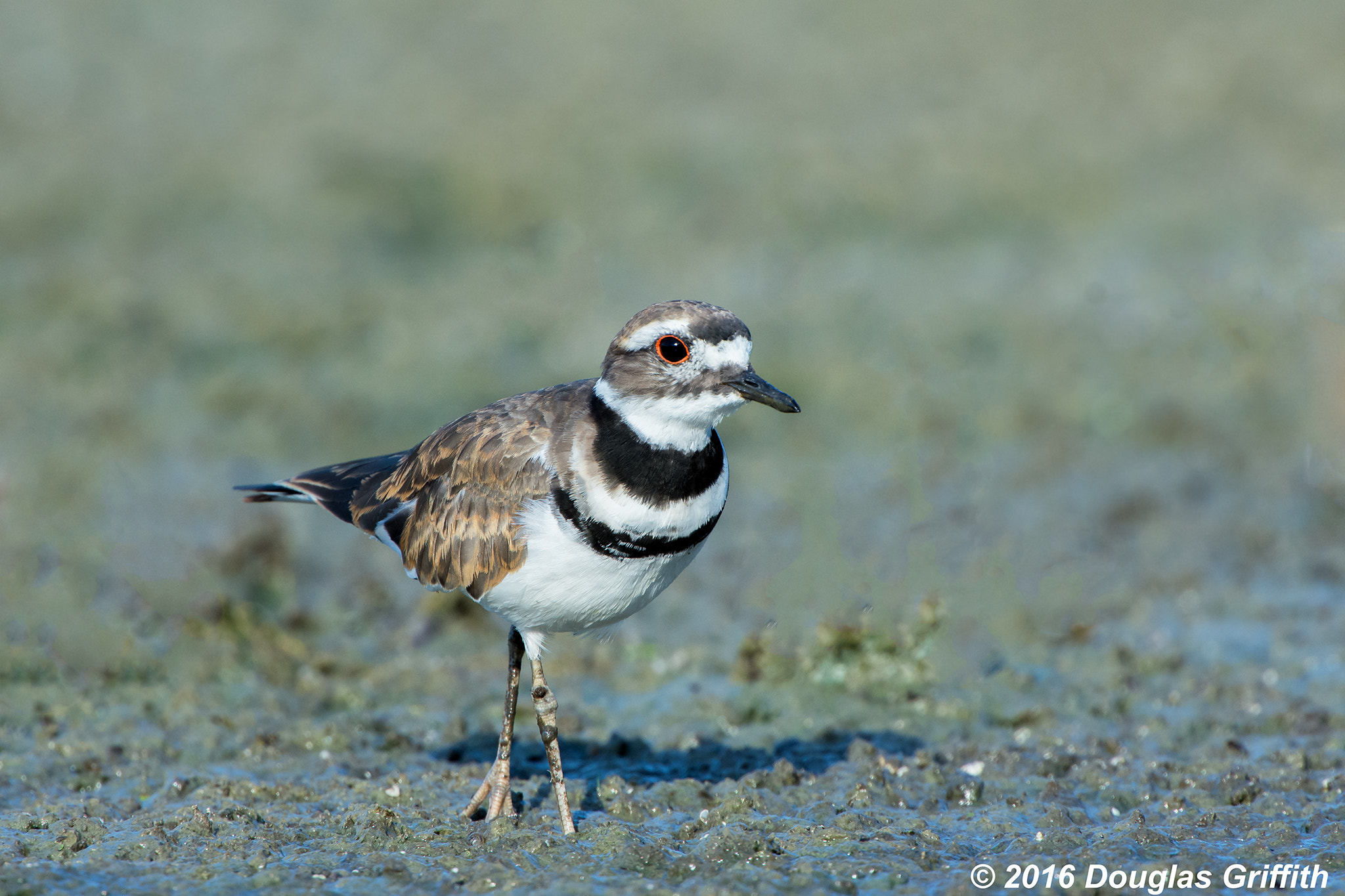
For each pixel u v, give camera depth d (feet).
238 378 57.72
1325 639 38.88
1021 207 72.59
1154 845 26.25
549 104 81.97
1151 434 54.49
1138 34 90.79
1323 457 51.67
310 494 30.14
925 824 27.66
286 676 36.88
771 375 58.54
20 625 38.19
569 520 25.02
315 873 25.02
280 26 93.40
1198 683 35.96
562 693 36.40
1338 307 61.67
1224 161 76.02
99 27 92.02
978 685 36.11
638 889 24.21
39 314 61.52
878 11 95.09
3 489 46.29
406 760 31.96
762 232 70.54
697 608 41.57
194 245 68.39
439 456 27.14
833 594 40.37
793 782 29.89
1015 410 56.13
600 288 65.98
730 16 94.73
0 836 26.71
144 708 34.50
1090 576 42.73
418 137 77.97
